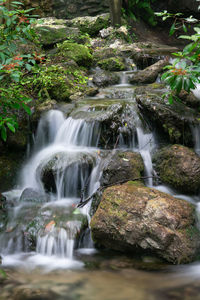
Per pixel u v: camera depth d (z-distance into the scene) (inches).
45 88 210.2
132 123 175.2
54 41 296.0
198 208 133.2
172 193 149.4
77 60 259.8
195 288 95.6
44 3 369.7
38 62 240.8
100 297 90.4
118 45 319.3
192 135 167.0
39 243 126.3
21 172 183.9
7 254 125.5
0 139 187.2
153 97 174.9
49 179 157.9
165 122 166.1
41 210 142.4
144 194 123.9
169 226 114.2
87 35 327.0
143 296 90.8
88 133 176.9
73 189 157.5
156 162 159.8
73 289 95.8
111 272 107.7
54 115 192.7
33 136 196.2
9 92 151.8
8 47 141.7
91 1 375.9
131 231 115.5
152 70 238.7
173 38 437.4
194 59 135.6
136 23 424.5
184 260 111.7
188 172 145.6
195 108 181.0
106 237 121.4
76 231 127.2
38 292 93.5
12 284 99.3
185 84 131.8
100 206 126.2
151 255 115.9
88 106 192.2
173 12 444.5
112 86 240.8
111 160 151.1
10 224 136.6
